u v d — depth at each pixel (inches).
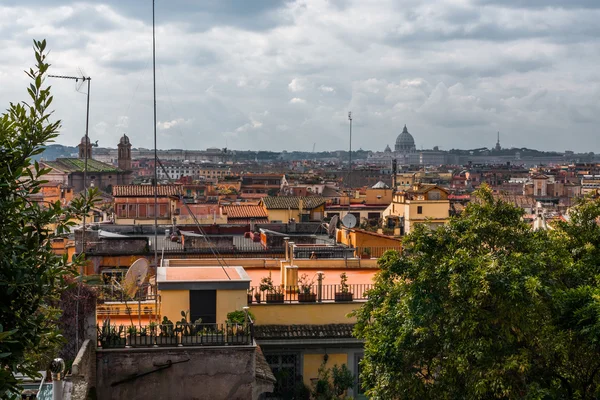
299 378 1143.0
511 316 836.6
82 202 572.1
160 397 935.0
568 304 864.3
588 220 1074.1
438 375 906.7
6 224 531.5
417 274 932.6
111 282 1349.7
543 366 868.0
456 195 5826.8
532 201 5762.8
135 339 940.0
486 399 866.1
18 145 545.6
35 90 554.3
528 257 886.4
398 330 904.3
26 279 523.5
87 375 868.0
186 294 1101.1
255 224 2657.5
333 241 2107.5
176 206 3326.8
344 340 1148.5
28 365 577.3
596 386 859.4
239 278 1127.6
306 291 1200.2
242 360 951.0
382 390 900.0
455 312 855.7
